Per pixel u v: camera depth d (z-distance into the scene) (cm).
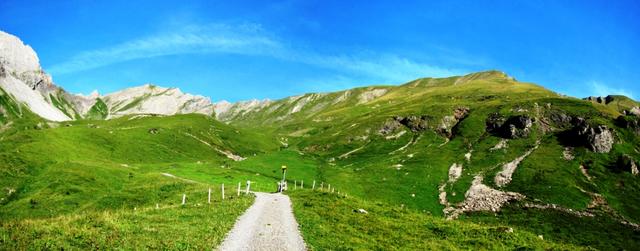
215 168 12444
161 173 10112
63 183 8894
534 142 16738
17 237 2227
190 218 3575
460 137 18688
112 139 18375
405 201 11369
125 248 2333
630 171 13200
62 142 15525
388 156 17612
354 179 12975
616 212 10844
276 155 15888
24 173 10800
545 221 9962
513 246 3459
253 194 6644
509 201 11338
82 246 2272
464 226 4147
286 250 2788
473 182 13075
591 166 13738
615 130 15725
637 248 8688
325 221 4153
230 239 2925
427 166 14812
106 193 8675
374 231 3778
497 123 18725
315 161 15812
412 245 3344
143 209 4009
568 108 19212
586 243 8831
